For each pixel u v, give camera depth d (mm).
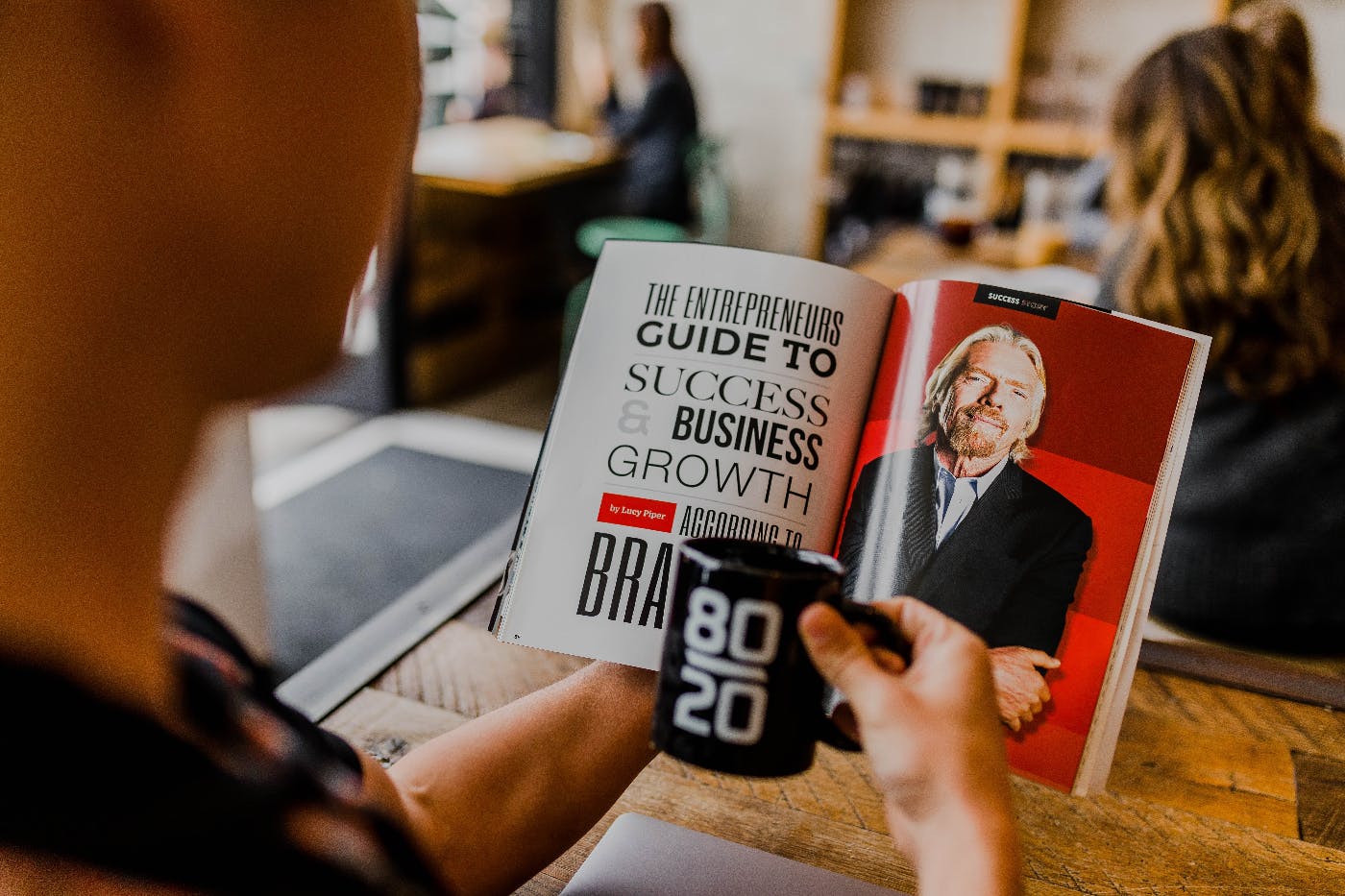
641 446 536
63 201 226
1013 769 511
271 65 239
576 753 531
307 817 254
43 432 231
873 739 366
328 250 264
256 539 1559
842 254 4375
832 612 363
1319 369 1220
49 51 222
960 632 386
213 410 274
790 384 533
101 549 244
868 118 4312
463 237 3818
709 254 559
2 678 209
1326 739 769
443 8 5133
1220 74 1309
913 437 524
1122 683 503
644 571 524
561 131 5504
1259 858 636
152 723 227
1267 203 1251
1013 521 511
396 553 2658
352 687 745
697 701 377
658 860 574
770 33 5035
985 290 536
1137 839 648
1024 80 4289
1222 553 1253
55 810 218
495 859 497
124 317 238
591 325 561
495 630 533
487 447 3367
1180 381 520
